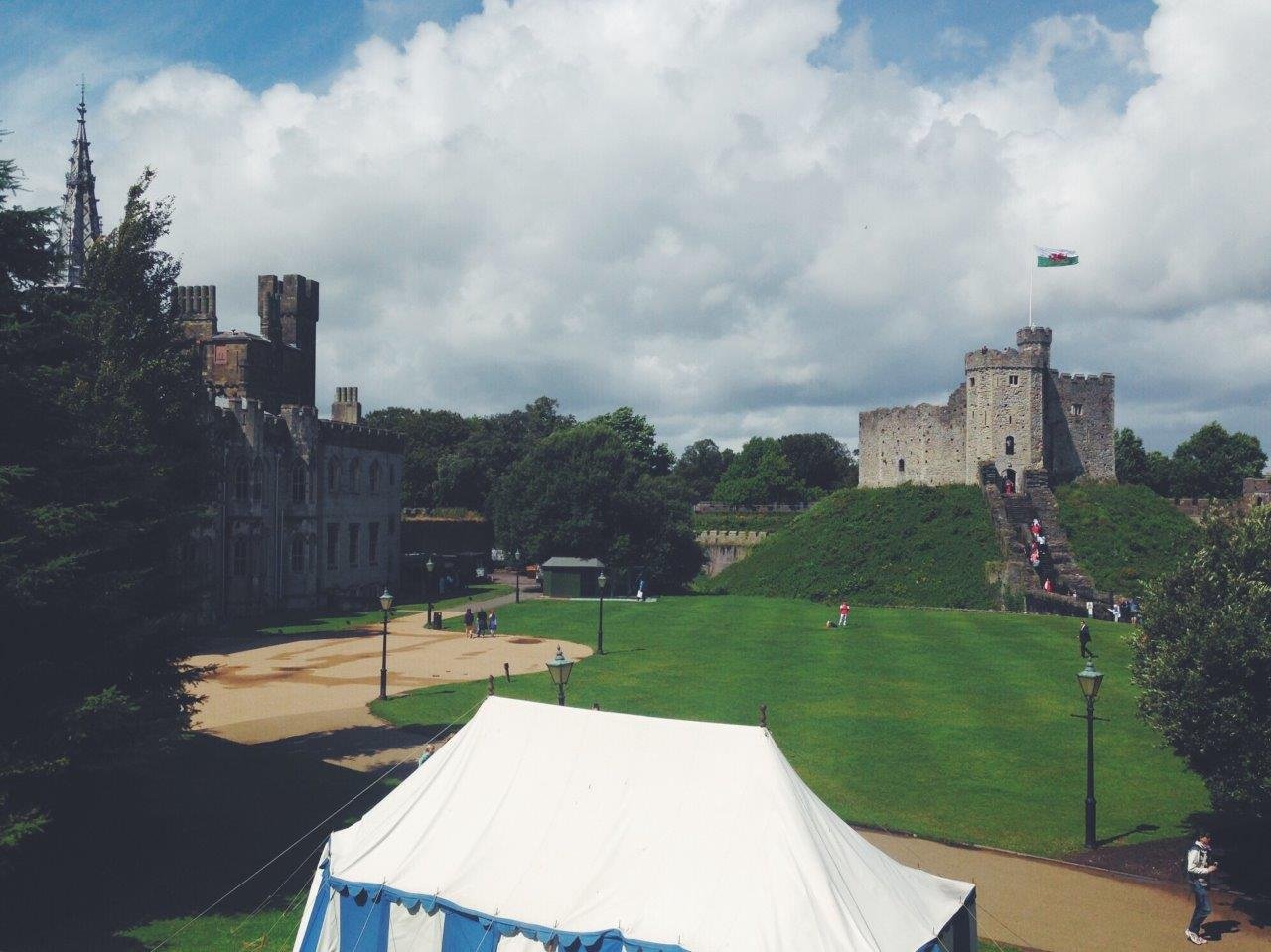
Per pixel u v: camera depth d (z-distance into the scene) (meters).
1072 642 47.53
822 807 14.62
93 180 64.62
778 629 52.97
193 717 32.50
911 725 31.31
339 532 70.94
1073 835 22.08
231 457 59.62
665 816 14.09
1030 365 80.44
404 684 38.16
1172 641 19.98
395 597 76.12
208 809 22.84
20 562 16.61
